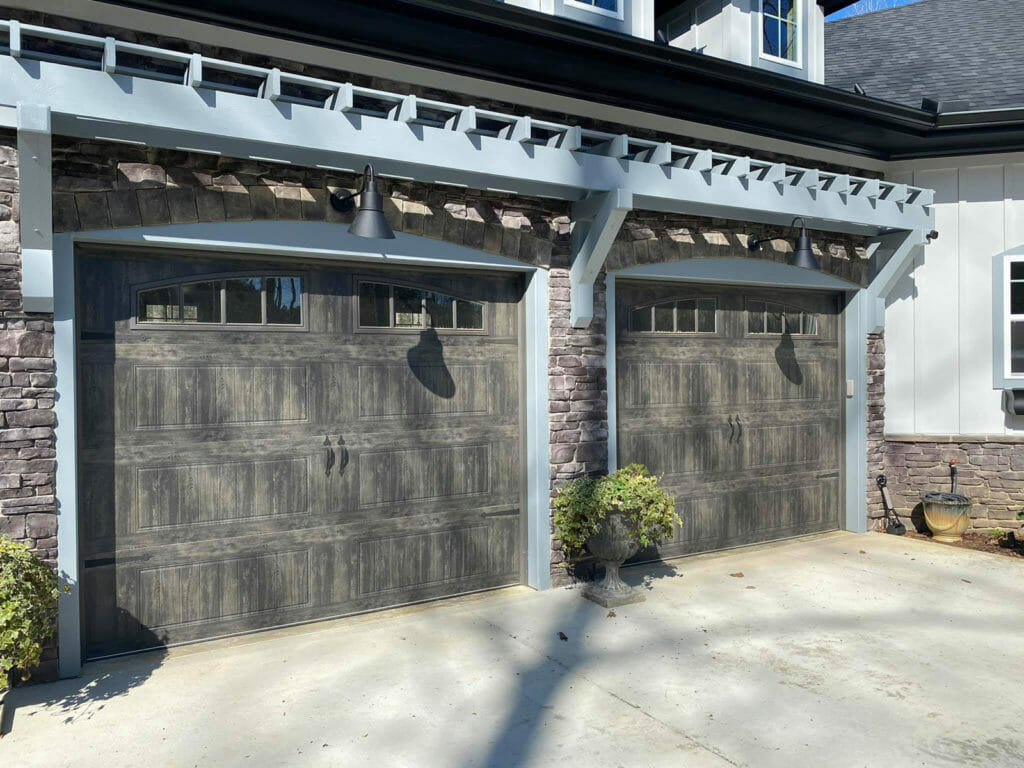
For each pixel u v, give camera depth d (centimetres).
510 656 464
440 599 571
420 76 528
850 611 544
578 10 659
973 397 784
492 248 561
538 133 593
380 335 543
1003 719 382
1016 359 773
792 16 800
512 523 601
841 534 787
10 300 412
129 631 466
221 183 466
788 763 341
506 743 360
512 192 554
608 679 430
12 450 414
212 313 487
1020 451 768
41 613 374
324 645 482
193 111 404
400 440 552
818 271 746
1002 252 773
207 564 488
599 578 623
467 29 478
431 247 539
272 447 506
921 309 798
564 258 595
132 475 464
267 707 397
